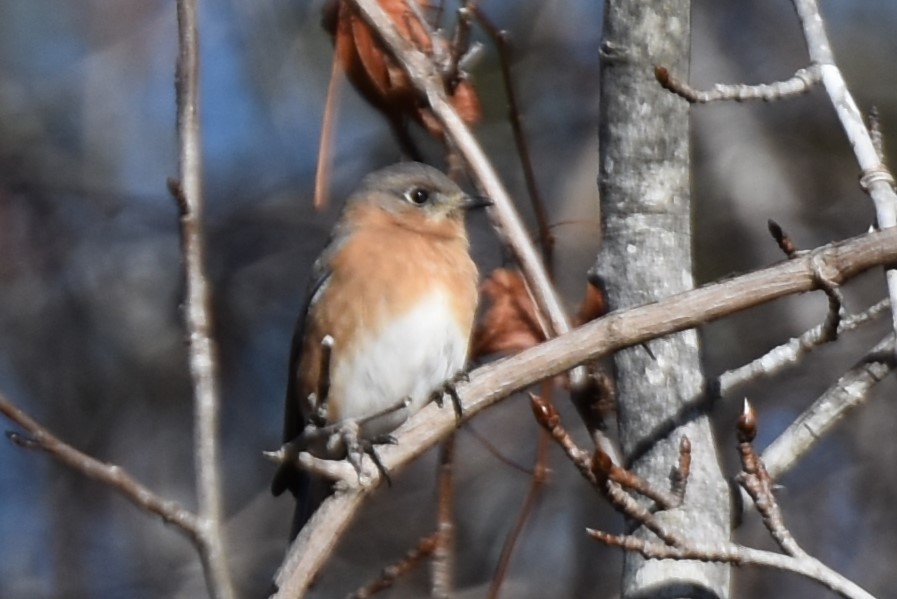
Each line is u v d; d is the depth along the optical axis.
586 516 13.62
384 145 14.84
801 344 6.99
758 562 6.12
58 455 5.56
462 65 8.09
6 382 15.27
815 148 14.34
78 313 15.41
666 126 7.34
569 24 14.87
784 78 14.49
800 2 7.23
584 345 6.45
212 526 5.68
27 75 15.57
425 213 9.73
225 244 15.37
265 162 15.30
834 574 6.07
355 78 8.32
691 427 7.00
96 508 14.98
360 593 7.10
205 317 5.98
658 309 6.38
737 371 7.08
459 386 6.82
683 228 7.32
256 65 14.27
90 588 14.58
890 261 6.27
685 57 7.43
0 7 15.45
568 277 12.75
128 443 15.09
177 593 14.45
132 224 15.67
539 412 6.27
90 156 15.56
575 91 14.58
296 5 14.20
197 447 5.80
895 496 13.64
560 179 13.97
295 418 9.99
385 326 9.47
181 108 6.27
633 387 7.09
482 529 13.77
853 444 13.86
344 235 9.79
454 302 9.55
